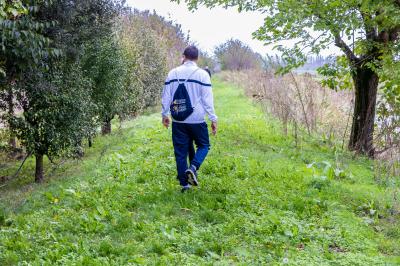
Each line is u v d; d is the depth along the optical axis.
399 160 8.06
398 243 5.07
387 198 6.65
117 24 17.23
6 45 7.61
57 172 10.56
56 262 4.30
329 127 11.86
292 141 11.13
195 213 5.70
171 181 7.14
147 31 22.91
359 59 10.41
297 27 9.14
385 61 8.73
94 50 12.65
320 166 8.39
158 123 14.91
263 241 4.85
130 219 5.43
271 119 13.93
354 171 8.41
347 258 4.50
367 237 5.20
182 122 6.48
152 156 9.21
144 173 7.69
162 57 23.48
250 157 9.04
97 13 11.55
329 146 10.81
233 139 11.29
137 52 19.64
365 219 5.80
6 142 11.29
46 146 9.96
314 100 12.62
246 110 17.33
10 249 4.79
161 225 5.16
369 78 10.41
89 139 12.43
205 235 4.95
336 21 8.52
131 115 18.98
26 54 7.86
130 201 6.21
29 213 6.21
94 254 4.50
